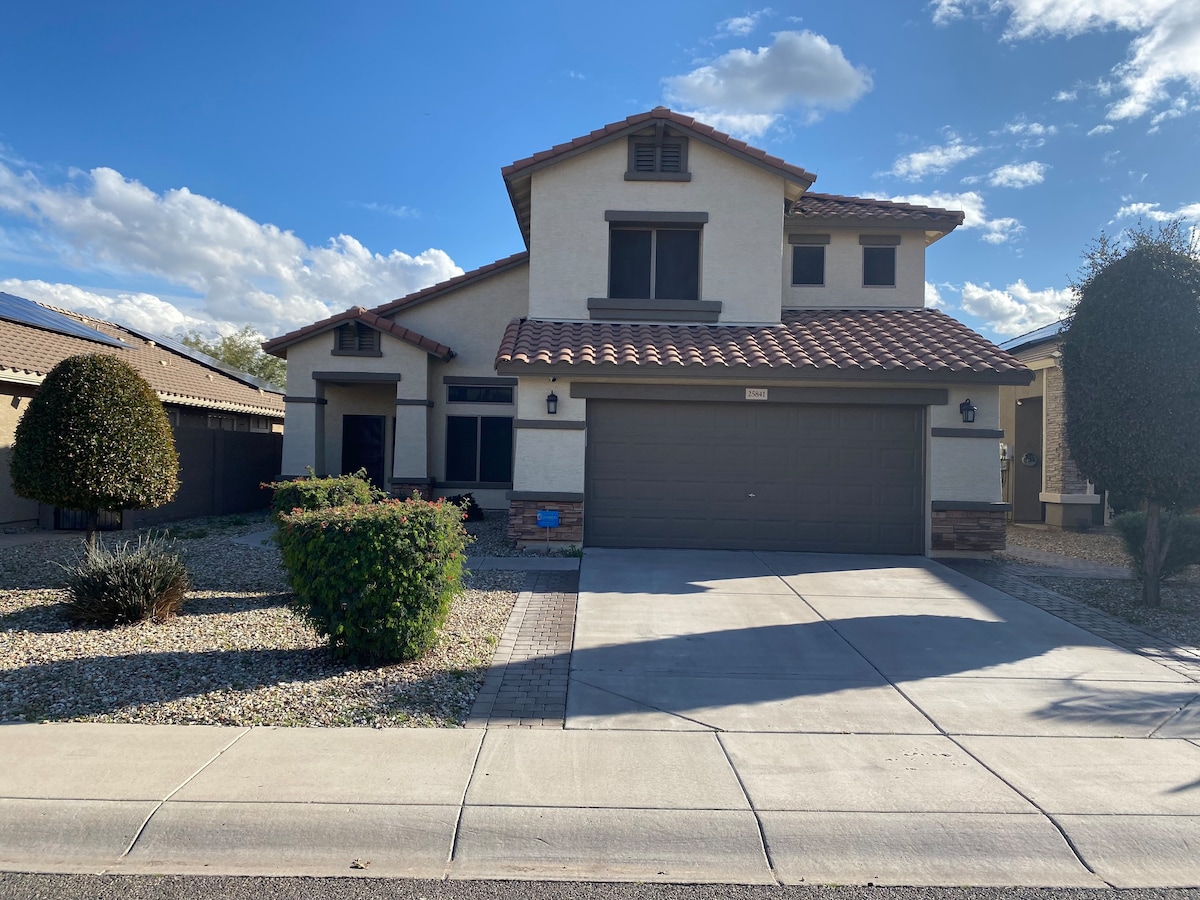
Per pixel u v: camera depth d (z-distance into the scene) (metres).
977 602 9.80
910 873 4.11
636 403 13.20
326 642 7.13
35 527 15.59
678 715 6.00
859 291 16.42
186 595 9.47
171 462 10.37
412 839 4.26
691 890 3.95
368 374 17.84
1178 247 9.55
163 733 5.48
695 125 14.63
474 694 6.39
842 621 8.77
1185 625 8.91
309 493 10.24
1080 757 5.31
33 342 16.77
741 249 14.82
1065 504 18.28
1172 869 4.14
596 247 14.83
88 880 3.95
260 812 4.41
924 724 5.88
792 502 13.16
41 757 5.05
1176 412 9.29
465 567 11.42
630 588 10.24
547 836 4.28
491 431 18.83
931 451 12.95
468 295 18.92
